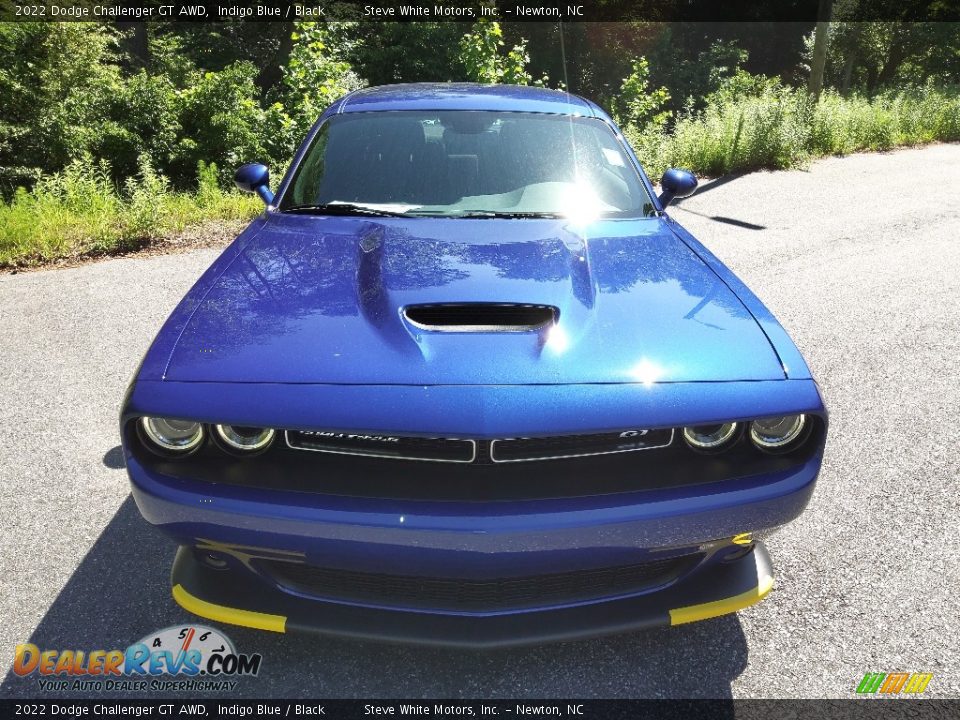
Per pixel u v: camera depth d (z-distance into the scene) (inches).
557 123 127.5
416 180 114.2
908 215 315.9
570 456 67.4
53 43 456.8
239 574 77.0
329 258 91.6
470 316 76.3
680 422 67.0
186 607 78.2
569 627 74.9
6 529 101.4
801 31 1268.5
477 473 66.2
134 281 218.4
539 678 78.7
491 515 65.2
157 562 95.4
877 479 119.9
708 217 307.6
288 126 424.5
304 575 75.2
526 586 73.6
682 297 83.7
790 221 302.7
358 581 74.0
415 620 75.2
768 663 81.4
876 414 142.6
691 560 77.0
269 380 67.7
